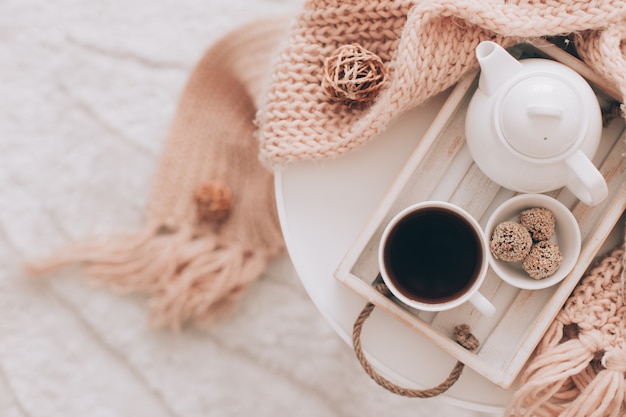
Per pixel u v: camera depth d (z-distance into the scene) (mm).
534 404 972
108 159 1413
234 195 1341
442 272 958
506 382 965
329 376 1359
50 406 1384
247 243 1334
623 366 956
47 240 1405
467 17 942
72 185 1411
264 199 1328
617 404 961
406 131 1027
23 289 1396
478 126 938
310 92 1005
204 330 1375
